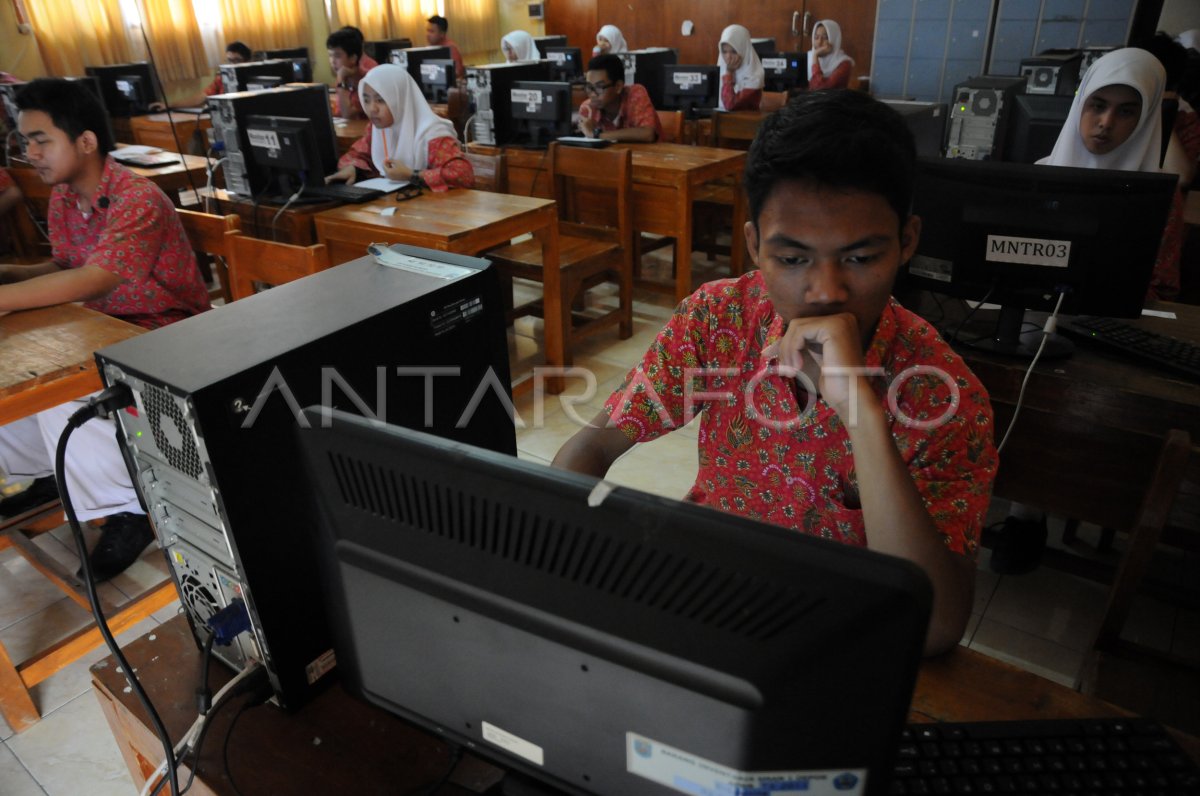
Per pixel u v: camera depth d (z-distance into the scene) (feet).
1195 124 9.78
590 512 1.45
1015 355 5.17
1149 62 6.17
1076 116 6.57
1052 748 2.20
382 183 10.07
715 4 25.95
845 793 1.48
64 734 5.31
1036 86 13.24
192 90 22.18
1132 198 4.39
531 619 1.61
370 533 1.79
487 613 1.67
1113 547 6.70
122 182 6.39
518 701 1.76
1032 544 6.31
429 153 10.34
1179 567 6.42
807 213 2.15
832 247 2.17
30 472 6.52
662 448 8.66
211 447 2.14
